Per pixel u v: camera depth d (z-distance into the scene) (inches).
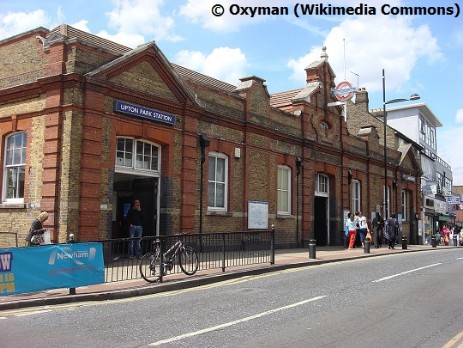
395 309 329.7
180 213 657.0
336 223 1013.2
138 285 426.9
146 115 609.9
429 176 1897.1
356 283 451.5
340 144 1043.9
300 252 797.2
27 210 555.2
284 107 958.4
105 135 562.3
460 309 330.3
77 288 412.8
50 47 554.6
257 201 794.8
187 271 491.2
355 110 1472.7
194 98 671.8
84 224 528.4
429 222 1801.2
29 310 339.0
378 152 1222.9
